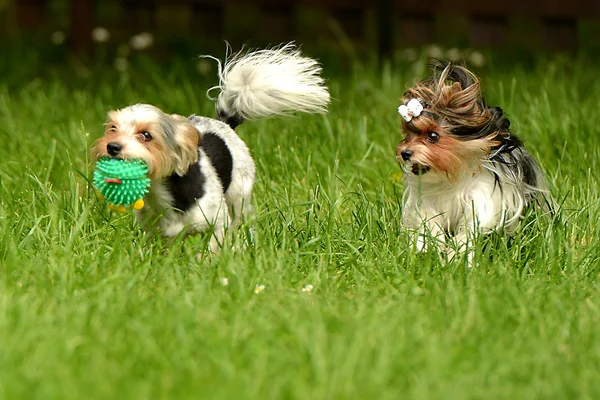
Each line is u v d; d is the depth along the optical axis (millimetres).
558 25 15742
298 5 16172
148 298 5652
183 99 10859
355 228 6934
